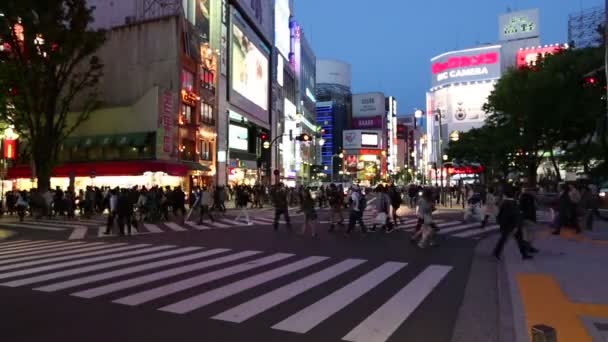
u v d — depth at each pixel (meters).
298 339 5.22
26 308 6.57
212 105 45.38
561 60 30.78
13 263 10.54
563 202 15.11
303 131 98.69
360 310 6.45
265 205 37.00
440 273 9.15
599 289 7.37
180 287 7.88
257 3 63.03
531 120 33.97
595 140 34.84
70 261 10.74
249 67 57.69
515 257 10.66
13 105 28.20
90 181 35.22
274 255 11.48
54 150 29.44
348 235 15.97
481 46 140.12
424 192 13.10
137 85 39.00
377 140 143.88
